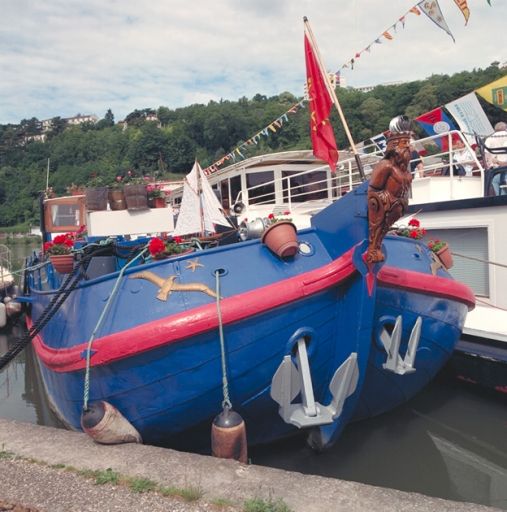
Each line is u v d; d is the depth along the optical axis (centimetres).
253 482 361
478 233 754
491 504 473
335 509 328
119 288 471
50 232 1208
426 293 511
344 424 481
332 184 1223
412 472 528
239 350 438
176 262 464
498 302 718
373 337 489
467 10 579
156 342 425
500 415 653
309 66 513
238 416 416
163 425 471
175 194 1294
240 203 1105
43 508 337
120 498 344
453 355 727
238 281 448
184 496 341
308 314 446
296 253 462
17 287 1575
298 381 450
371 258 418
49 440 442
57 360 504
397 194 396
